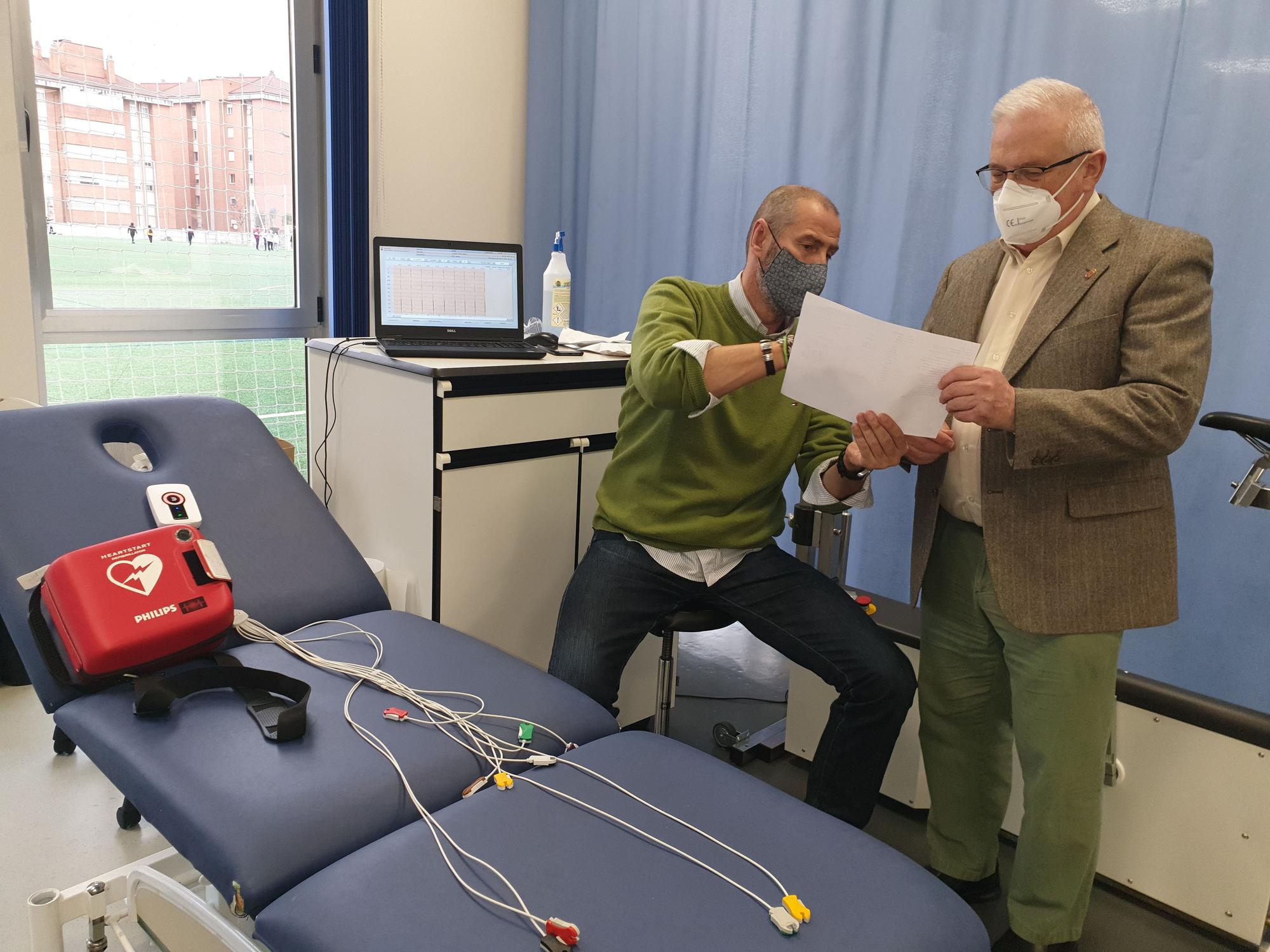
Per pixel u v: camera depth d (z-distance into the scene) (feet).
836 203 8.64
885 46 8.14
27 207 8.18
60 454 4.81
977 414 4.06
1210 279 4.16
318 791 3.40
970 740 5.15
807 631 5.34
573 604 5.53
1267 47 6.20
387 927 2.77
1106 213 4.32
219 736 3.71
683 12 9.62
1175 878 5.25
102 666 3.95
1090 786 4.46
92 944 3.88
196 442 5.30
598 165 10.71
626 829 3.34
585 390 6.39
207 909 3.36
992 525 4.43
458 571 5.89
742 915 2.93
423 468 5.73
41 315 8.42
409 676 4.34
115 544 4.22
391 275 6.41
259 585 4.85
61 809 5.67
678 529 5.49
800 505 6.10
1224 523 6.66
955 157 7.81
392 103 10.17
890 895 3.10
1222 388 6.60
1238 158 6.38
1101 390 4.06
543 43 11.00
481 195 11.22
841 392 4.40
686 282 5.69
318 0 9.86
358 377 6.16
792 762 6.92
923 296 8.15
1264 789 4.87
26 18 7.96
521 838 3.22
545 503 6.32
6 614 4.28
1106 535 4.25
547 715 4.18
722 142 9.48
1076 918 4.70
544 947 2.69
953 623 5.04
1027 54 7.28
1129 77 6.79
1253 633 6.62
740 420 5.53
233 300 10.00
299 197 10.21
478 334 6.57
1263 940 5.12
